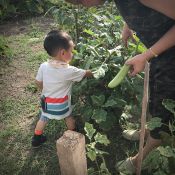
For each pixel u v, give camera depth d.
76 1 1.01
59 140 1.05
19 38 2.25
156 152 1.12
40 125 1.39
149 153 1.18
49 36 1.29
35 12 2.56
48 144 1.45
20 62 1.99
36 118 1.59
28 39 2.22
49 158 1.38
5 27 2.40
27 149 1.43
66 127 1.52
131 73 1.05
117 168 1.26
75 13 1.78
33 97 1.72
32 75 1.88
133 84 1.41
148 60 1.00
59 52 1.28
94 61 1.43
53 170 1.33
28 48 2.12
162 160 1.11
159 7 0.90
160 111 1.14
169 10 0.89
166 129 1.16
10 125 1.56
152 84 1.11
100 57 1.46
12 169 1.35
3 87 1.80
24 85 1.81
